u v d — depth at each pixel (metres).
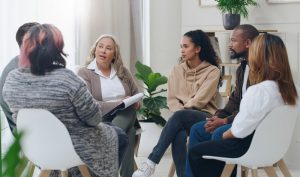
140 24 5.25
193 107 3.41
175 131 3.20
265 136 2.45
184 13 4.95
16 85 2.38
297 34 4.52
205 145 2.60
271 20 4.60
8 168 0.50
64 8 4.79
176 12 5.07
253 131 2.47
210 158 2.60
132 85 3.50
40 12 4.64
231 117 2.99
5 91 2.43
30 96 2.34
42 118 2.31
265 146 2.47
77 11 4.89
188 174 2.98
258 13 4.64
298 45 4.52
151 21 5.12
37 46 2.33
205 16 4.86
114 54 3.43
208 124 2.99
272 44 2.47
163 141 3.18
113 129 2.71
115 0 5.08
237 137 2.48
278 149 2.52
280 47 2.48
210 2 4.82
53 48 2.35
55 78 2.33
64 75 2.35
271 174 2.63
